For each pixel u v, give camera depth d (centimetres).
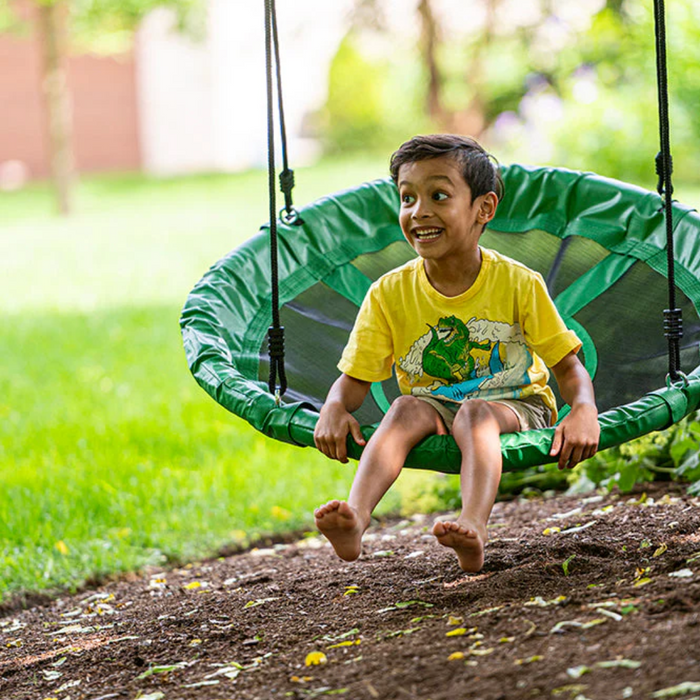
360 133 3003
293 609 397
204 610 417
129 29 2039
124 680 341
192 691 310
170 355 987
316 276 495
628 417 348
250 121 2988
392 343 382
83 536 557
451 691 265
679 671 250
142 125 2862
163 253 1611
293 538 570
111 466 664
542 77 2064
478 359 373
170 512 592
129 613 438
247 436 732
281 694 291
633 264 479
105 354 998
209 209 2064
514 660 276
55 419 788
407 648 302
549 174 522
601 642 277
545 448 337
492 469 331
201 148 2914
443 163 354
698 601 293
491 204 370
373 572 436
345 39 2730
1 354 1010
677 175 1647
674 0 1344
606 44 1659
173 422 759
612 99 1511
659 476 553
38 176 2792
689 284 452
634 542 405
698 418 529
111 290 1342
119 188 2480
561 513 517
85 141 2834
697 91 1425
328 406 363
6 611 473
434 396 371
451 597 359
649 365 429
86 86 2814
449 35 2211
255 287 474
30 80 2750
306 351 458
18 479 637
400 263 516
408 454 346
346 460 355
